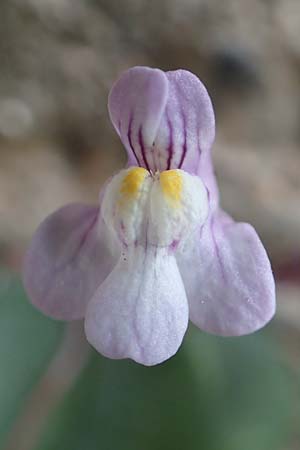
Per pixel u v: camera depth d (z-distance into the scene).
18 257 0.06
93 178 0.08
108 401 0.06
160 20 0.08
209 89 0.08
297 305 0.07
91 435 0.06
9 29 0.07
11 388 0.06
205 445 0.06
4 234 0.07
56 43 0.07
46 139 0.08
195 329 0.06
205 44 0.08
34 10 0.07
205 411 0.06
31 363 0.06
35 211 0.07
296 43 0.08
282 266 0.05
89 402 0.06
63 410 0.06
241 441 0.06
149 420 0.06
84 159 0.08
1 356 0.06
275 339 0.07
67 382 0.06
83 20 0.07
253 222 0.08
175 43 0.08
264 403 0.06
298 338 0.07
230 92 0.08
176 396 0.06
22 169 0.07
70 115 0.08
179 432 0.06
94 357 0.06
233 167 0.08
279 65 0.08
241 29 0.08
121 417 0.06
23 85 0.07
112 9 0.08
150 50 0.08
